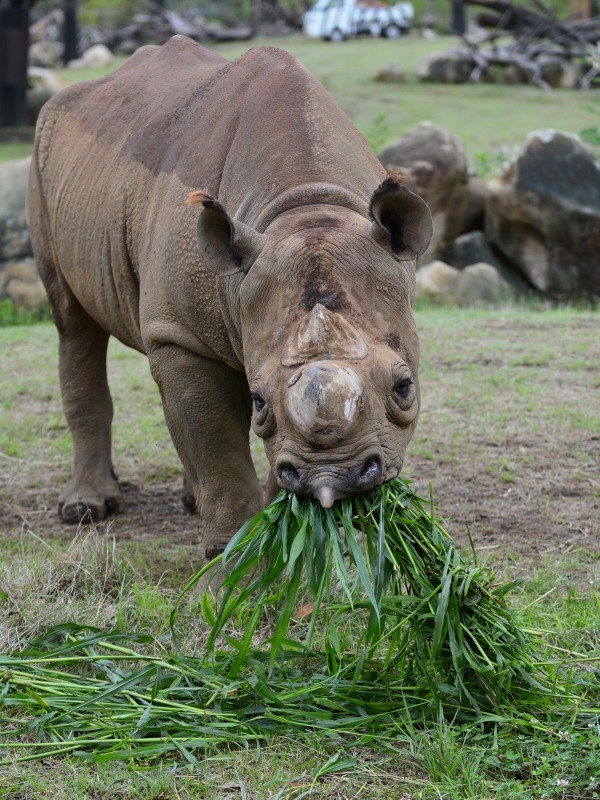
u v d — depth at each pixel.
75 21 69.25
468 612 8.45
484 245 27.05
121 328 12.56
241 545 8.53
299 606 9.99
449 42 63.12
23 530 13.30
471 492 13.71
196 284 10.10
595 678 8.68
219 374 10.54
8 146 44.22
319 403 7.44
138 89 12.91
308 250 8.23
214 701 8.43
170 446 16.27
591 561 11.52
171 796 7.43
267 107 10.07
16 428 17.19
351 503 8.34
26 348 22.39
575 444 15.30
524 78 50.62
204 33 70.81
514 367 19.16
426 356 19.95
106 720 8.19
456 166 26.78
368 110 44.84
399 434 8.04
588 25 52.06
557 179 26.02
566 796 7.33
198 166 10.53
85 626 9.29
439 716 7.98
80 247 12.73
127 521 13.63
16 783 7.61
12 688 8.67
